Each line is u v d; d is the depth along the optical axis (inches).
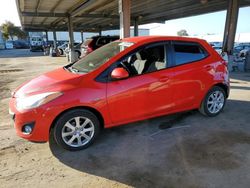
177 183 108.5
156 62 156.3
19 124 129.0
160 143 146.8
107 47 173.8
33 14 661.9
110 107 140.8
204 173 115.3
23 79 410.3
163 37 161.6
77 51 835.4
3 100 260.2
